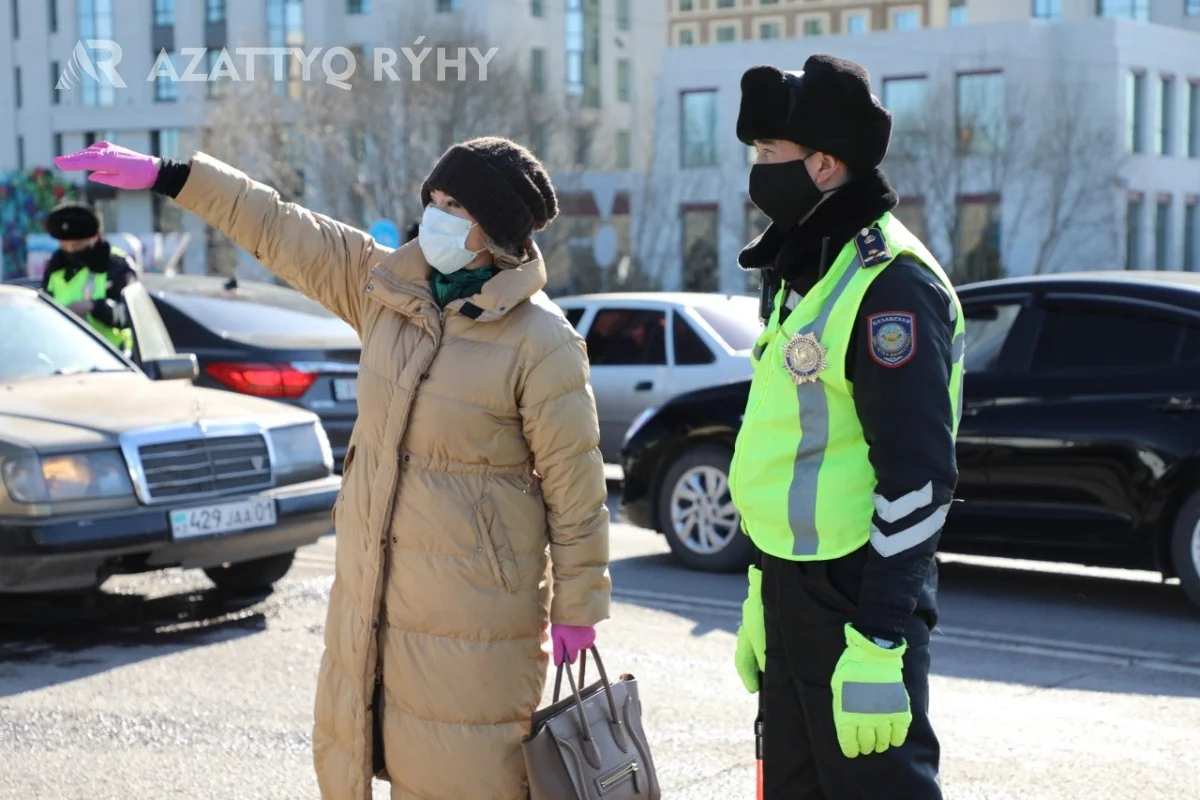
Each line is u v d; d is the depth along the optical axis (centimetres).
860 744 290
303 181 4462
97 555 693
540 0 5972
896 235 304
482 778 359
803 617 309
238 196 378
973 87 4650
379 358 367
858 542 304
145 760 552
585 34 6194
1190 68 4938
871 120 304
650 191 4959
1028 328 832
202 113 4947
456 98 4384
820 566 307
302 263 381
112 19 5956
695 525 950
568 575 365
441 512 356
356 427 375
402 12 4675
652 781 370
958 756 560
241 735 582
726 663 699
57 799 511
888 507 290
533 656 367
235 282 1245
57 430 707
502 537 359
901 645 289
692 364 1262
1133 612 820
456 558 357
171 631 759
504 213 350
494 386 354
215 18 5706
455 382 355
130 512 705
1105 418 789
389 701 365
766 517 313
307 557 969
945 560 984
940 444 290
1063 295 825
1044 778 534
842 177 311
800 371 305
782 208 315
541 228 367
